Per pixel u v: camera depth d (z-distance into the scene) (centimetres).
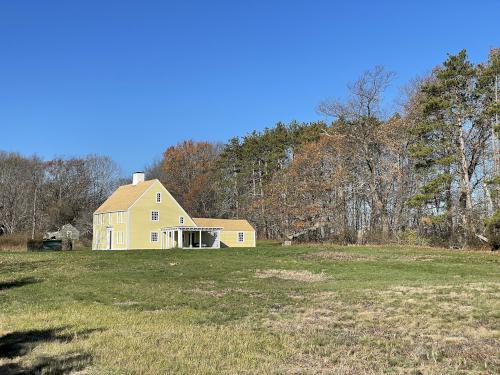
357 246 4088
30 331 1102
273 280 2159
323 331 1068
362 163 5216
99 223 5941
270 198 6075
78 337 1027
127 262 3141
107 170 9181
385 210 4944
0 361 841
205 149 8812
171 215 5656
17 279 2280
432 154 4406
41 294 1761
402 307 1330
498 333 1002
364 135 4978
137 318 1254
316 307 1388
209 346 929
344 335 1022
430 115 4328
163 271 2581
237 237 5972
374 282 1952
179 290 1828
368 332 1052
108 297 1664
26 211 8250
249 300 1551
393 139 4847
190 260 3234
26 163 8481
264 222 7112
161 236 5566
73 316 1288
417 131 4322
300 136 7019
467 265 2620
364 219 5875
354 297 1543
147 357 852
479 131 4322
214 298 1603
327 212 5528
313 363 809
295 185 5766
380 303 1409
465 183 4169
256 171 7881
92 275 2417
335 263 2848
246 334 1036
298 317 1243
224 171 8112
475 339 960
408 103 4978
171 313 1330
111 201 5988
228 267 2756
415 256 3178
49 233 7362
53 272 2602
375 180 5003
